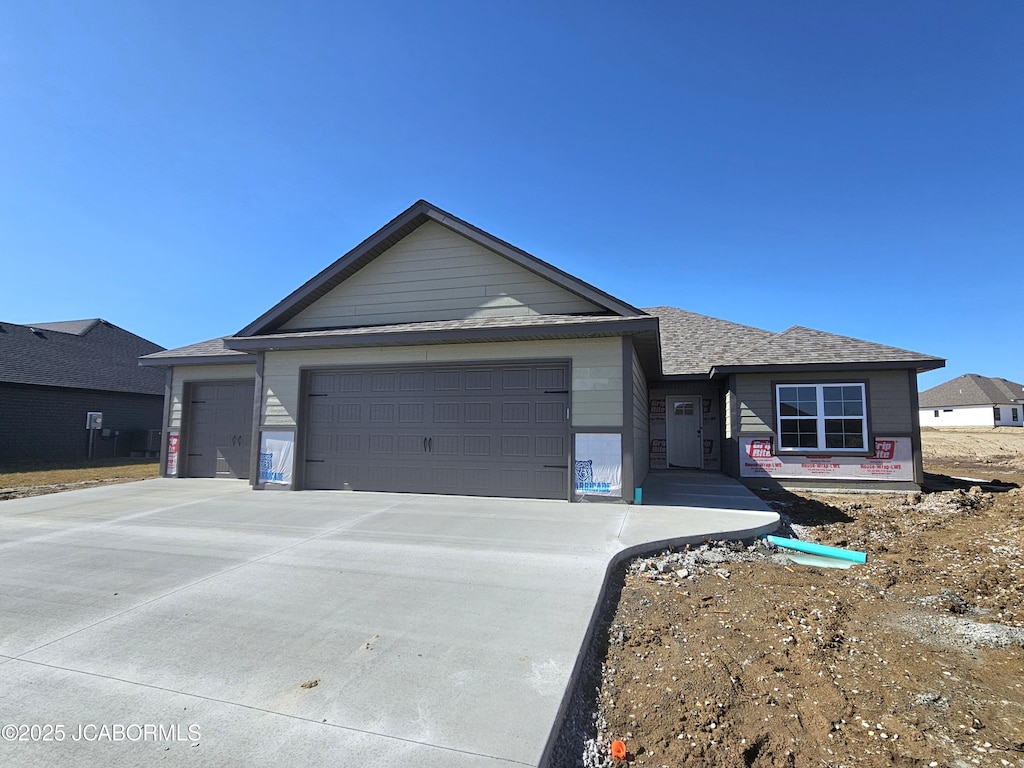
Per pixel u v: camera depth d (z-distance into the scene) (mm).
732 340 15664
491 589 4504
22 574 5004
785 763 2670
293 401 10016
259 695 2973
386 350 9586
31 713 2820
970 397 51906
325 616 4004
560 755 2648
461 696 2936
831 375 12227
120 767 2404
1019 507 9117
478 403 9094
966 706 3166
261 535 6316
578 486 8406
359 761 2422
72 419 20016
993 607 4785
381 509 7738
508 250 9359
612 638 3943
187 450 12695
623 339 8445
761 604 4660
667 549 5992
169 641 3629
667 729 2896
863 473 11844
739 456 12516
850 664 3662
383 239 9984
